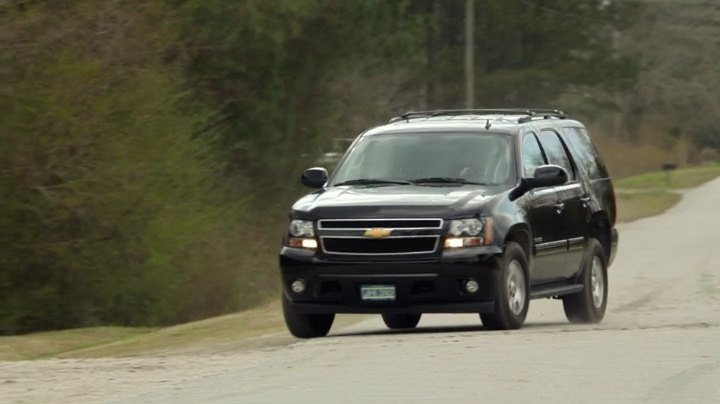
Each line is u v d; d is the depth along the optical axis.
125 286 75.69
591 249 56.34
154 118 78.75
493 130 51.97
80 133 71.06
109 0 75.38
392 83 153.00
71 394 36.38
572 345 42.84
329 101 119.25
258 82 107.88
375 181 51.12
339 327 57.06
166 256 76.94
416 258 47.03
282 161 111.81
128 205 73.88
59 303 73.94
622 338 44.69
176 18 94.81
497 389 34.66
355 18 112.69
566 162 55.66
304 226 48.41
